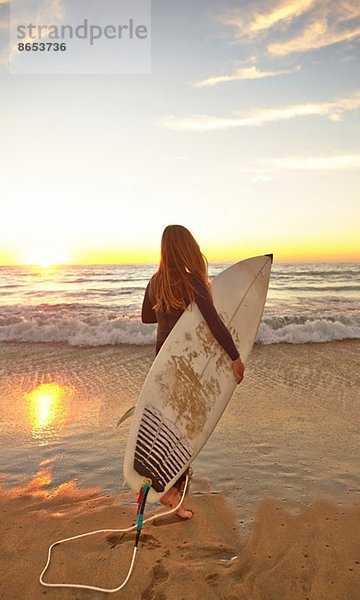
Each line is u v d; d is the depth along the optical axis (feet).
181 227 8.89
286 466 11.49
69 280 86.17
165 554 8.05
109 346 27.30
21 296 60.13
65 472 11.35
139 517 7.79
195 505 9.72
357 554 8.02
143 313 9.85
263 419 14.79
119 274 100.01
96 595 7.09
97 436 13.57
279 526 8.89
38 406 16.29
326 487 10.41
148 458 8.28
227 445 12.82
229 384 9.40
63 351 25.93
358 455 12.09
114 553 8.07
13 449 12.71
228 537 8.58
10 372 21.26
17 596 7.07
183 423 8.81
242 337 10.25
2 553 8.11
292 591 7.14
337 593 7.09
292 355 24.50
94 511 9.53
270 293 61.41
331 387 18.33
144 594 7.09
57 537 8.60
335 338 28.91
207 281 8.93
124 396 17.47
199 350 9.18
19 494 10.30
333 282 75.97
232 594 7.07
